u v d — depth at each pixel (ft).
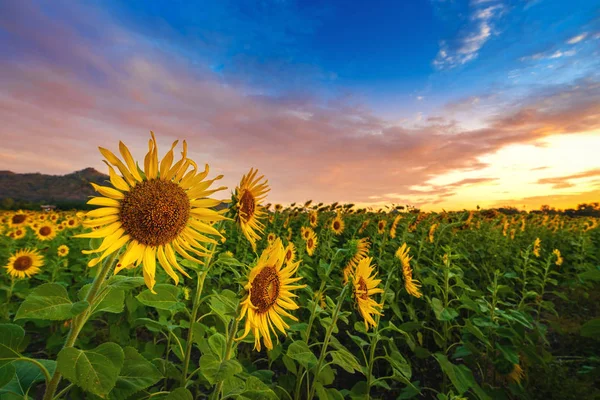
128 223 6.46
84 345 15.25
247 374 10.94
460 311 22.04
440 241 30.76
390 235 28.66
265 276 8.04
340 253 14.75
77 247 31.89
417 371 17.56
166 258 6.88
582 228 49.55
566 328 20.58
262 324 7.93
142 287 16.02
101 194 6.33
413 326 15.20
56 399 6.31
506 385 15.29
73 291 19.25
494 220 40.27
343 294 11.51
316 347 18.02
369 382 12.07
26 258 21.18
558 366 15.03
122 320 17.01
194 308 10.38
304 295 19.01
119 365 5.53
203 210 7.25
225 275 19.67
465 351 14.35
